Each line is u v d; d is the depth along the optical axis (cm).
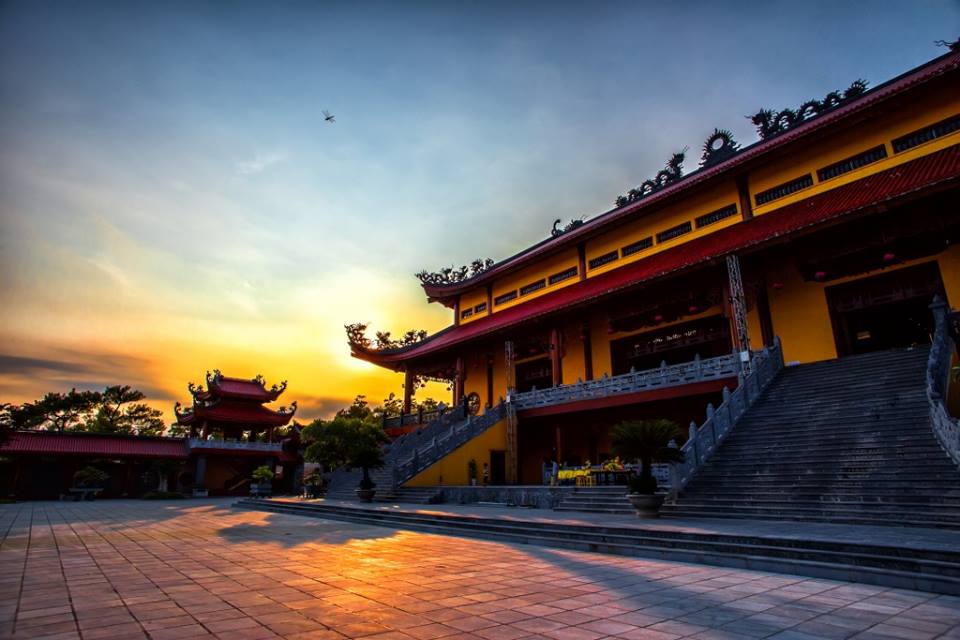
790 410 1969
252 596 799
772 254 2669
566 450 3338
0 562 1134
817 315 2650
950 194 2153
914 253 2348
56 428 5906
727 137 3238
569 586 858
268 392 5072
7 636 604
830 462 1577
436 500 2525
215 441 4572
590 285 3491
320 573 982
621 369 3484
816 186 2753
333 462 3012
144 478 4478
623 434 1650
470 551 1244
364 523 1991
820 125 2658
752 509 1491
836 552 944
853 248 2422
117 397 6338
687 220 3275
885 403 1755
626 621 661
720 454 1858
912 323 2891
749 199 3014
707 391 2416
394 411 7231
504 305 4494
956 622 649
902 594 791
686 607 725
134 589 853
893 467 1445
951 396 1712
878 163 2567
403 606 736
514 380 3781
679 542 1134
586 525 1341
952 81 2400
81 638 597
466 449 3070
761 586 851
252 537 1560
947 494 1268
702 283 2809
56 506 3198
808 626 637
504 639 593
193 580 924
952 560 836
